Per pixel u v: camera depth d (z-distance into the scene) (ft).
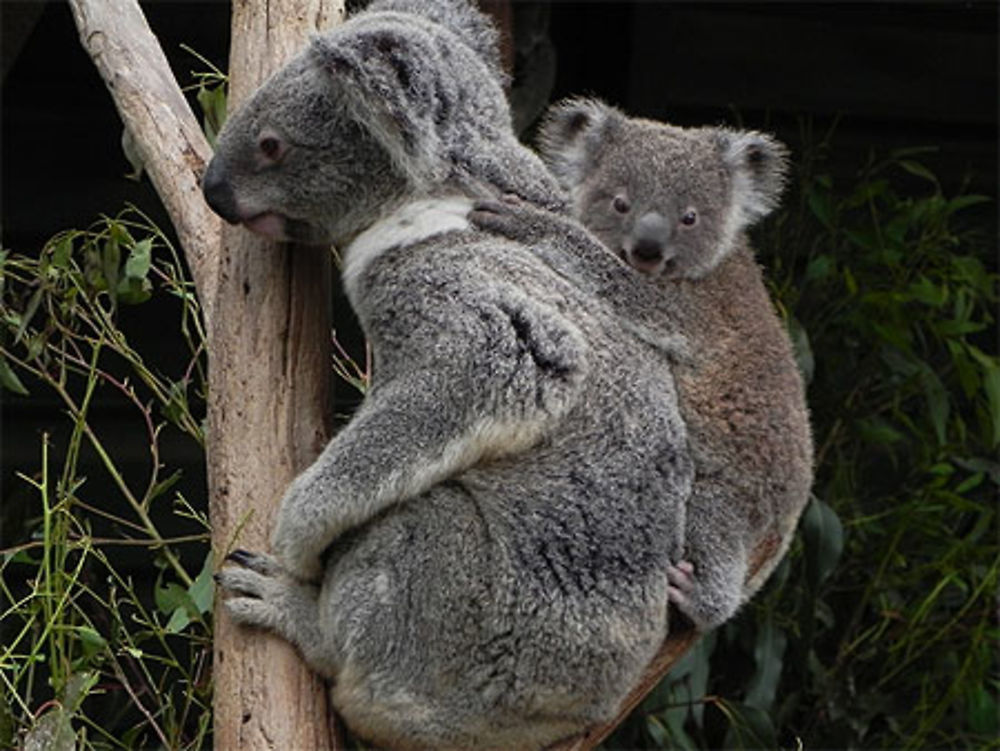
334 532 23.88
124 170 43.73
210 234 26.12
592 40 45.98
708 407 26.07
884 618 43.01
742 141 31.22
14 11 38.04
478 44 27.71
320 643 24.08
